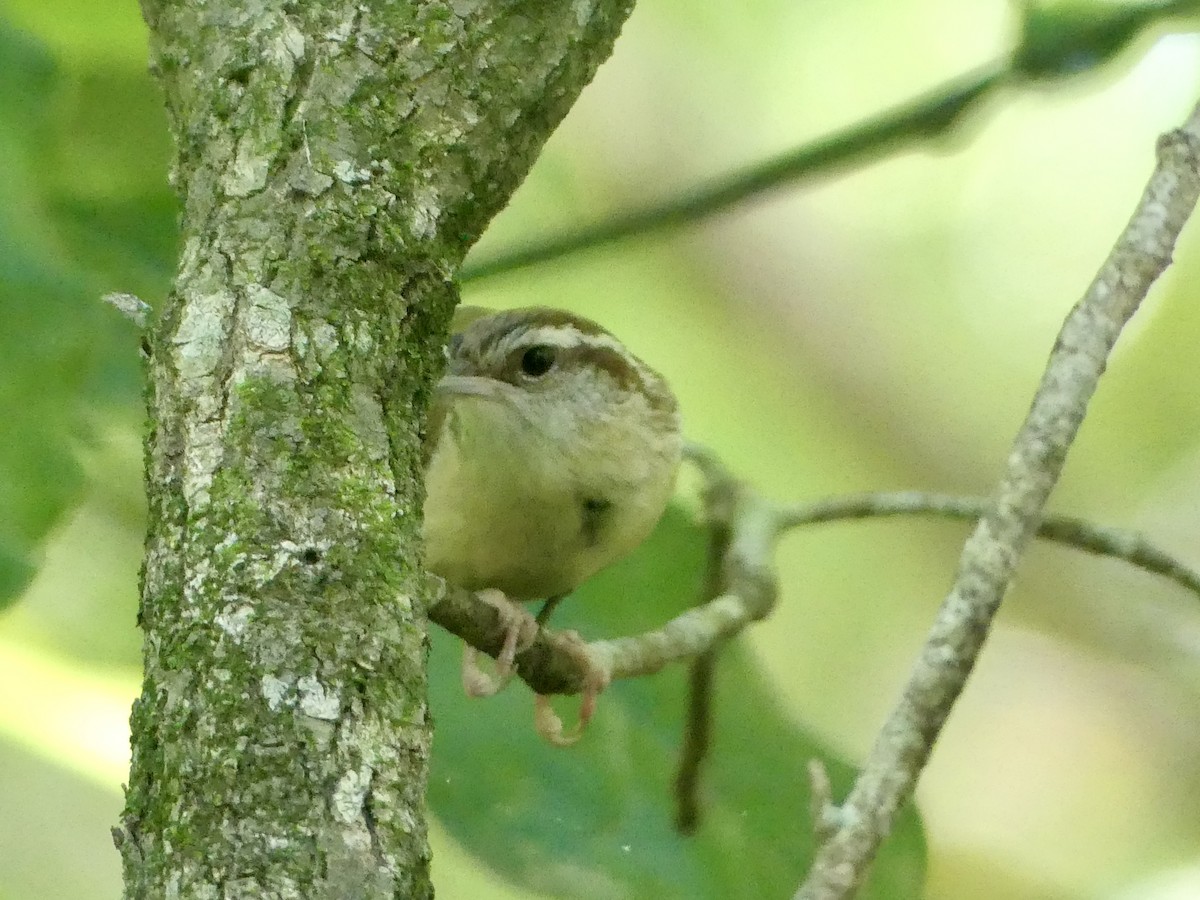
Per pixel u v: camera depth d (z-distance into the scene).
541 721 3.39
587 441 3.39
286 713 2.75
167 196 3.37
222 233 3.26
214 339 3.14
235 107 3.29
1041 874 3.51
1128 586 3.53
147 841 2.72
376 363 3.24
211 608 2.86
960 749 3.53
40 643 3.41
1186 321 3.51
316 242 3.26
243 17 3.29
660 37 3.50
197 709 2.77
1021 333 3.53
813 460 3.53
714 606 3.38
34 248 3.35
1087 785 3.52
